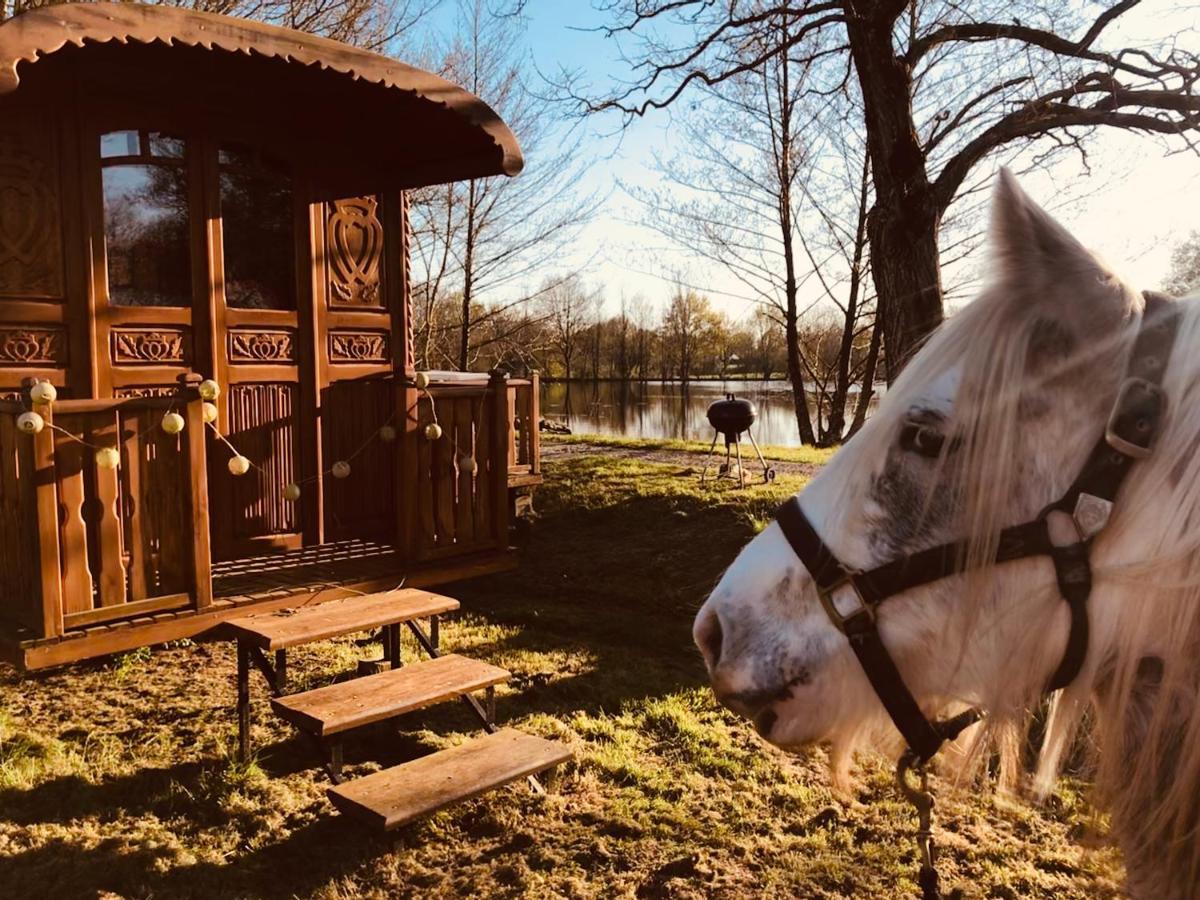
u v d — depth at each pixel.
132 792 3.92
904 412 1.48
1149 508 1.33
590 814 3.77
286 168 5.07
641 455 12.30
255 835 3.57
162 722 4.74
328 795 3.60
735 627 1.61
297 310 5.13
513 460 8.26
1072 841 3.57
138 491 3.71
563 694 5.25
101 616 3.58
